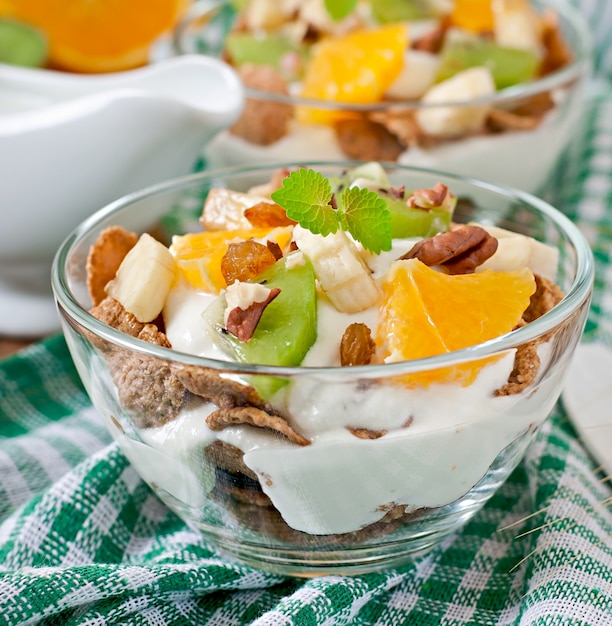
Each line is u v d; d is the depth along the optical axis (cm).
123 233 48
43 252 58
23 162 55
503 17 67
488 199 49
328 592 44
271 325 43
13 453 51
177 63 61
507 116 60
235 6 74
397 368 41
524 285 44
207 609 46
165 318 45
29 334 60
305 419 42
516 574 46
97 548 48
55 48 76
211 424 42
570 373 53
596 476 49
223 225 48
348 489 42
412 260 43
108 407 44
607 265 60
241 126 61
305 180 44
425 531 45
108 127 55
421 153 60
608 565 45
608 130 73
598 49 89
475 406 42
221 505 44
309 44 66
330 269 44
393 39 61
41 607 44
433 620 45
